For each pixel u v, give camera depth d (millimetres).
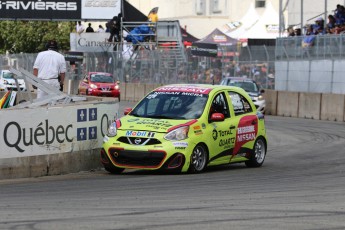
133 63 132625
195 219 24234
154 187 32906
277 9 169375
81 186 33094
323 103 92500
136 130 38250
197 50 117188
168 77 124750
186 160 37969
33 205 26922
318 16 109062
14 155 35938
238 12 172500
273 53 105688
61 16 137125
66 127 38781
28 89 41594
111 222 23422
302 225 23500
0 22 192500
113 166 38500
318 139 63906
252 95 97562
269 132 70438
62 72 48938
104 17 138250
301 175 39219
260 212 25938
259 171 41281
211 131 39750
